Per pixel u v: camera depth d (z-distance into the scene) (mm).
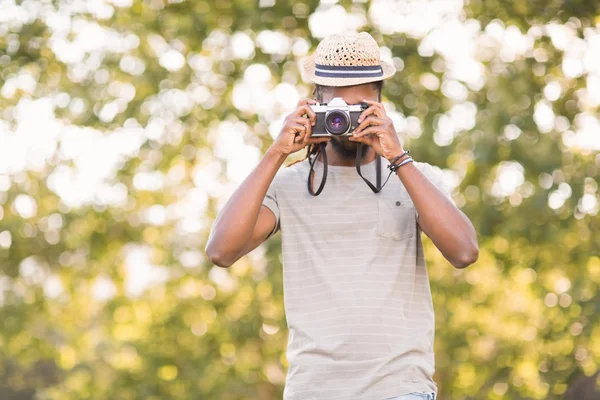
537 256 10555
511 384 11141
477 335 11094
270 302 11172
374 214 3146
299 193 3215
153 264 11414
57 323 12414
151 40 10586
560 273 10719
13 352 12312
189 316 11383
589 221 10320
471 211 9875
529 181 9773
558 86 10219
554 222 9852
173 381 11336
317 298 3094
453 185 10047
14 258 11359
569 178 9812
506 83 9672
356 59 3197
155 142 10664
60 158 10875
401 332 3051
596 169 9984
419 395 3000
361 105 3131
